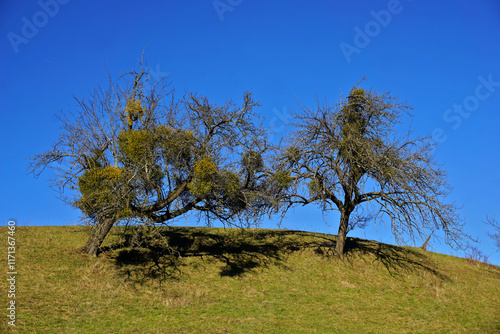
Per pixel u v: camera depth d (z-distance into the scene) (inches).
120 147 701.9
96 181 655.1
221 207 758.5
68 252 778.2
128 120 745.0
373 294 786.2
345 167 813.2
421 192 789.2
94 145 738.8
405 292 806.5
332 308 709.3
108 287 685.3
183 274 780.6
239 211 776.3
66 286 662.5
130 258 804.6
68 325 556.1
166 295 695.7
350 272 871.1
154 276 753.6
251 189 799.7
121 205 653.9
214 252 902.4
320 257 919.7
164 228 1056.8
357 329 631.2
